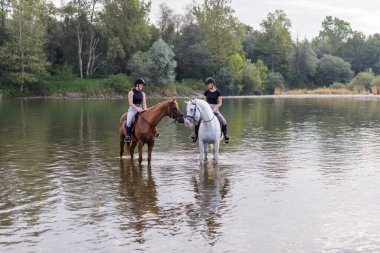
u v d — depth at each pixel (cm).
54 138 1834
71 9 6956
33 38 6138
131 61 6925
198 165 1261
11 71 6203
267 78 9044
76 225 744
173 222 757
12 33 6144
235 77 7806
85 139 1806
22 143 1686
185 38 8112
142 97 1314
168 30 8306
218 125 1267
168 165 1262
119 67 7331
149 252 631
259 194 939
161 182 1051
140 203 872
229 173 1152
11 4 6231
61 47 7250
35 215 799
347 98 6612
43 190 976
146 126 1246
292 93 8844
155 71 6888
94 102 5056
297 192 955
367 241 672
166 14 8325
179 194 939
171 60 7500
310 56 10231
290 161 1323
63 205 861
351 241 673
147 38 7712
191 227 732
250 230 718
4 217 787
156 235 696
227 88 7756
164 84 7025
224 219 772
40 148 1566
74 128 2220
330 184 1028
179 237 687
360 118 2884
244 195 930
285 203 870
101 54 7325
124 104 4609
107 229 723
